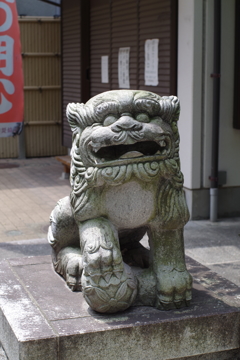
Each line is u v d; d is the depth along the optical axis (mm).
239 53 4918
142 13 5547
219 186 5211
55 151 9180
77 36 7148
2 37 4508
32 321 2391
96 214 2471
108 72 6441
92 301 2393
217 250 4285
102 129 2270
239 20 4871
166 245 2559
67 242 2871
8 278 2916
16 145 8984
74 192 2490
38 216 5480
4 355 2535
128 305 2463
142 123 2279
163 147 2381
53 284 2832
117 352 2348
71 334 2271
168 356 2428
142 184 2408
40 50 8781
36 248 4266
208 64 4859
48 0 7648
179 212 2504
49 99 8992
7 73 4551
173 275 2525
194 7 4746
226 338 2520
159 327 2389
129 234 2764
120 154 2418
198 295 2717
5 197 6285
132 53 5809
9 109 4598
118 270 2404
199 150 5016
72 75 7453
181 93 5047
